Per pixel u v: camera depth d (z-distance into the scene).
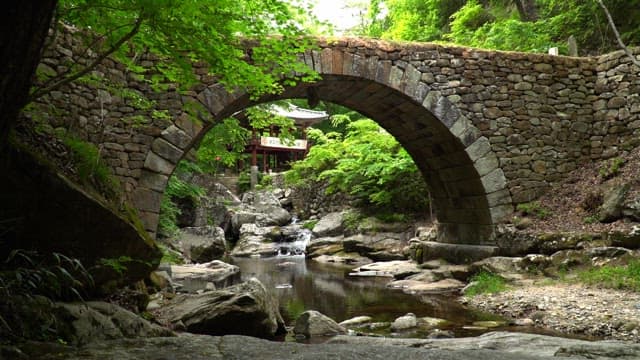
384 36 21.19
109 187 5.36
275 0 4.55
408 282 9.91
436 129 9.90
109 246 4.33
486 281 8.42
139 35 4.18
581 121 10.34
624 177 8.94
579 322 5.73
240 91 8.23
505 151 9.88
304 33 5.23
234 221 21.89
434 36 19.08
